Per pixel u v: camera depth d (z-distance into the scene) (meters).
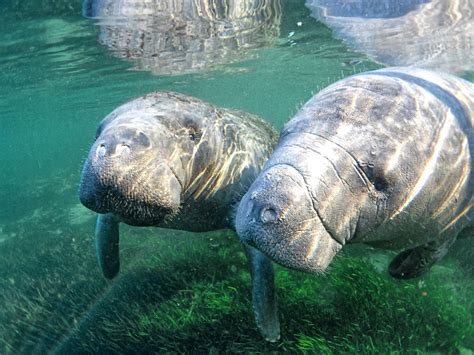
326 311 4.39
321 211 2.31
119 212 3.01
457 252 5.52
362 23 8.18
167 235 7.50
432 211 2.79
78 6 6.98
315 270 2.40
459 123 2.77
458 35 8.52
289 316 4.36
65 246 8.27
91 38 9.11
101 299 5.71
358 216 2.49
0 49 9.41
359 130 2.44
